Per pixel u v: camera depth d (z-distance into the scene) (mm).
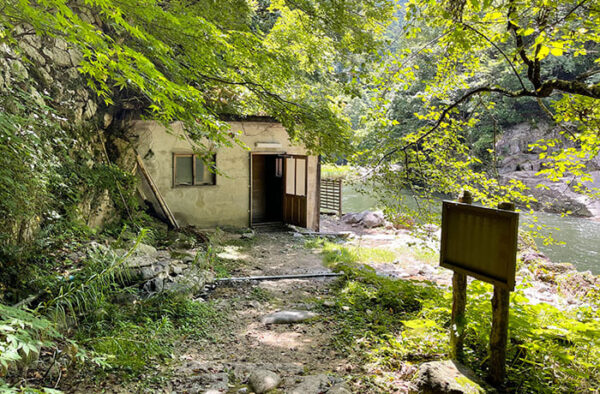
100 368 3684
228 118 11008
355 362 4156
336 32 7105
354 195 24391
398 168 6090
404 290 5887
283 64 6398
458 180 5652
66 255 5551
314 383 3605
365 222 15156
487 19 4156
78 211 6809
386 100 5672
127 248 6855
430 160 5797
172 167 10945
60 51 7172
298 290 6832
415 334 4332
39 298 4457
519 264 8172
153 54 5055
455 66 5648
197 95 3877
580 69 20906
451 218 3584
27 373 3420
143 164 10297
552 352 3357
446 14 4422
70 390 3352
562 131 4797
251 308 5879
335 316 5496
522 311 3889
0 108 4414
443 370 3180
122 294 5227
